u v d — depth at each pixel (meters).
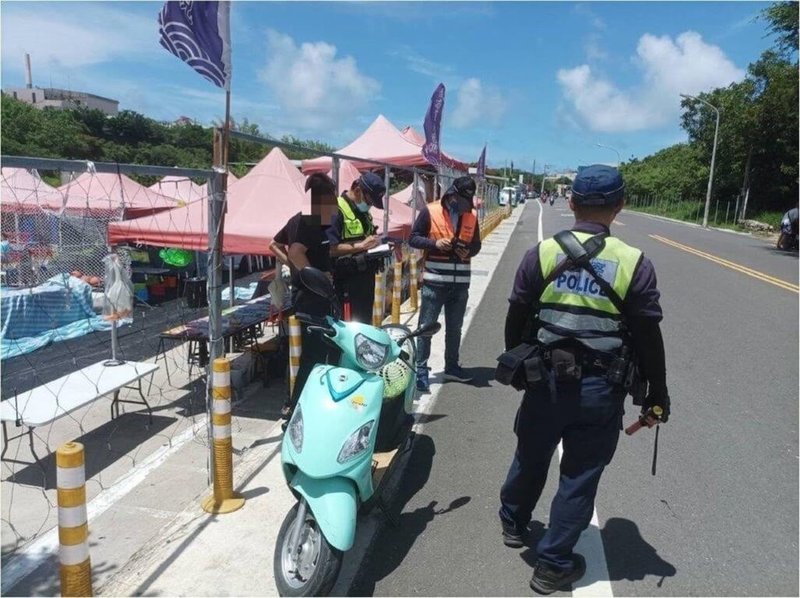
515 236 27.36
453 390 6.41
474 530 3.85
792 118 33.38
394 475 4.54
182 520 3.84
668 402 3.00
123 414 5.75
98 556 3.48
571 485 3.11
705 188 45.25
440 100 12.23
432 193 18.28
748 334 9.06
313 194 4.76
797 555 3.67
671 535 3.84
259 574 3.32
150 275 12.45
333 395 3.16
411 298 10.41
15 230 7.58
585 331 2.92
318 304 4.64
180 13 3.62
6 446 4.68
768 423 5.68
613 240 2.93
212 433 4.08
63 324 7.34
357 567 3.46
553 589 3.25
